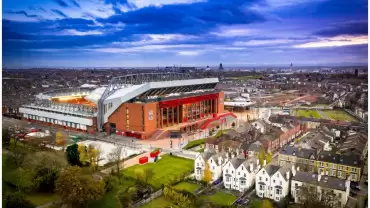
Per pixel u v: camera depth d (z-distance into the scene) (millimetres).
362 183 114000
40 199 109000
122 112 199625
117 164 128625
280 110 186875
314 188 101875
